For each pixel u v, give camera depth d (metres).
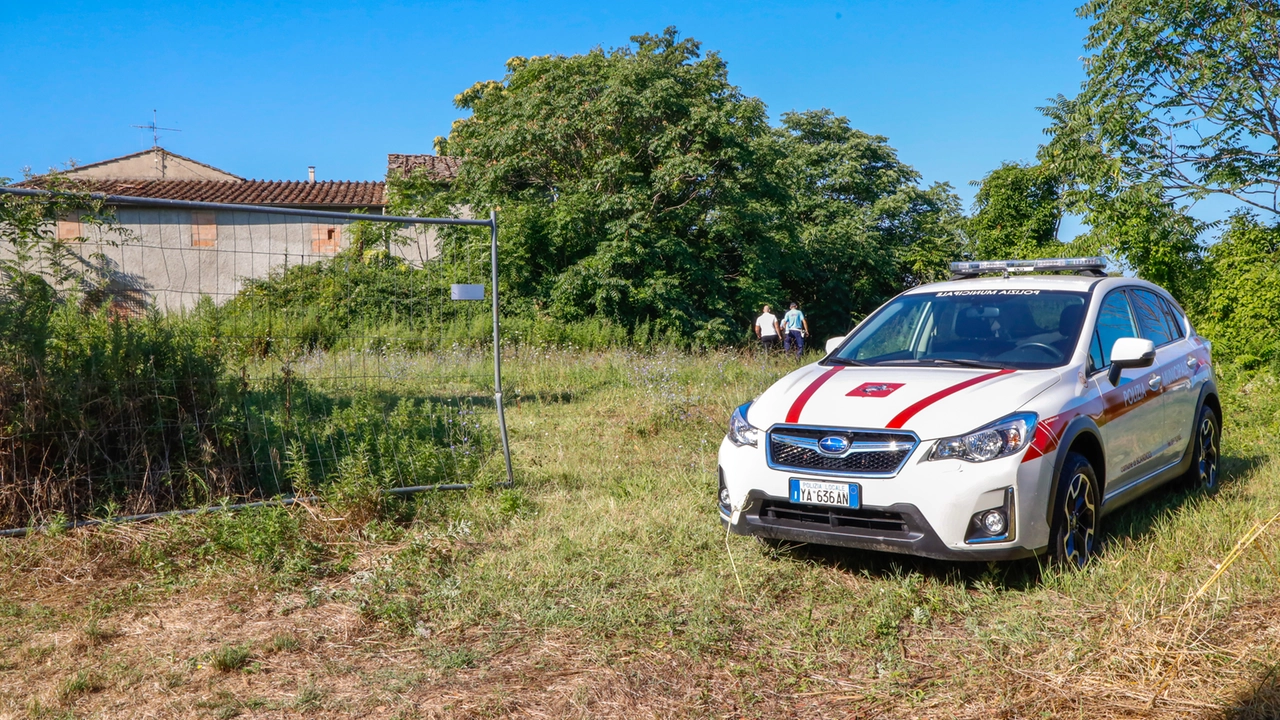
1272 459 7.09
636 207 24.14
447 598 4.38
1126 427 5.06
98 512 5.23
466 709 3.30
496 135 25.61
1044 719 3.11
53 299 5.44
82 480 5.22
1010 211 32.03
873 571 4.72
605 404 10.72
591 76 25.67
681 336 24.53
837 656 3.71
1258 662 3.38
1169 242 18.73
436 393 6.84
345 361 6.40
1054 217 31.09
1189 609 3.79
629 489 6.40
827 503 4.33
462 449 6.59
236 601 4.42
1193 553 4.71
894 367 5.04
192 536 5.05
